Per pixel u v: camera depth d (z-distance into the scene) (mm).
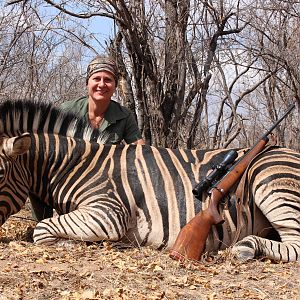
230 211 2752
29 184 2830
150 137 5234
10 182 2705
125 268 2312
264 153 2854
